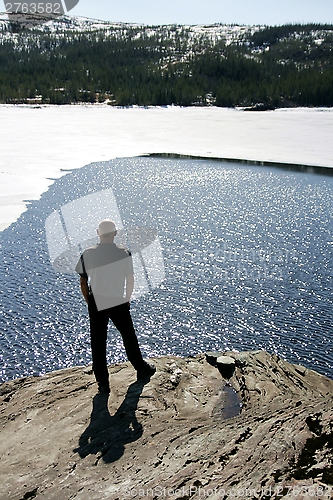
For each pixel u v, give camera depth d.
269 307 8.48
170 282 9.57
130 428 3.23
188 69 100.44
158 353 6.90
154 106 78.12
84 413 3.52
